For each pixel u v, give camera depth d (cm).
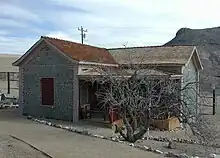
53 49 2173
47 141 1295
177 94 1611
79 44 2573
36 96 2261
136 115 1538
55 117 2170
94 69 2078
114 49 2875
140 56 2462
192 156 1228
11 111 2459
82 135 1468
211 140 1524
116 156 1062
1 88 4084
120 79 1662
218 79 3322
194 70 2520
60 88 2153
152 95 1556
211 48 8144
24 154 1037
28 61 2298
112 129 1839
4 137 1342
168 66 2262
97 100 2389
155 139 1652
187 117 1516
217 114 2727
